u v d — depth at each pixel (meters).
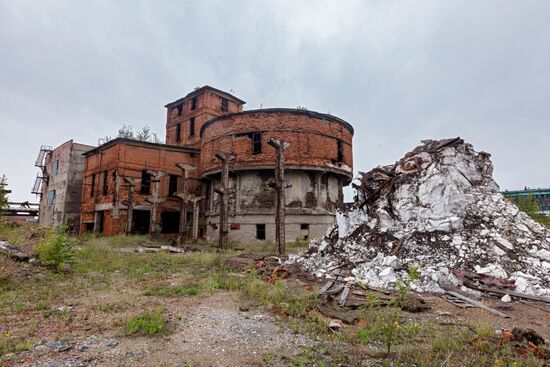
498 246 9.83
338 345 5.00
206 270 11.29
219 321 5.97
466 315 6.72
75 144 32.50
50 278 8.78
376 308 6.77
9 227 16.14
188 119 32.78
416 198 12.02
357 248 11.53
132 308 6.58
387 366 4.26
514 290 8.24
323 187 22.81
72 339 4.88
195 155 29.27
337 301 7.38
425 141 14.21
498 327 6.00
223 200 18.16
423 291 8.63
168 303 7.08
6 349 4.42
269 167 21.22
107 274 9.97
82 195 30.83
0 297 6.89
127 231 22.67
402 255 10.27
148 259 12.95
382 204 12.63
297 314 6.50
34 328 5.26
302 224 21.48
